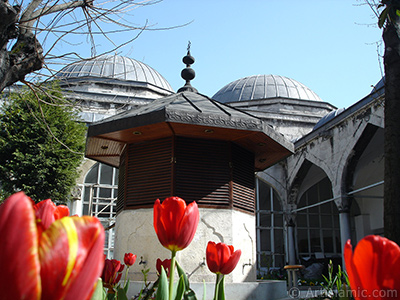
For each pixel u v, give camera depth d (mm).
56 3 4660
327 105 23734
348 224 14586
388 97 5188
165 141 5941
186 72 7625
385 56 5344
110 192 18375
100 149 6715
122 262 5887
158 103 6598
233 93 25469
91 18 4859
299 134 22203
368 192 19109
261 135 5895
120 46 5324
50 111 13055
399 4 5117
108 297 2047
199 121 5359
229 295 5375
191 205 1482
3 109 13156
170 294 1470
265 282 6035
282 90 25219
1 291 416
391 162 4965
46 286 448
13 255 418
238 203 6160
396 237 4742
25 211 433
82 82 5879
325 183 21016
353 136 14352
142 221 5820
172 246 1464
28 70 4578
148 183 5957
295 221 18812
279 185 19328
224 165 6074
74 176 14133
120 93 21531
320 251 19656
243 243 6078
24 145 13258
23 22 4406
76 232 481
